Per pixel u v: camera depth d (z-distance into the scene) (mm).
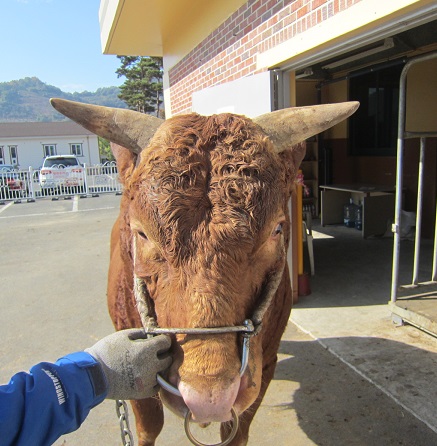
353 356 3979
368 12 3191
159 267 1599
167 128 1729
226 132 1687
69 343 4570
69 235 10305
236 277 1503
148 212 1550
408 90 7801
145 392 1485
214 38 6223
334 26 3562
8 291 6293
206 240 1479
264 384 2396
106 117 1969
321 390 3521
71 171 19156
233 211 1505
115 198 17625
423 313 4234
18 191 17672
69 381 1334
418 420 3102
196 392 1372
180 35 7863
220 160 1599
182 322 1485
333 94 9789
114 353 1457
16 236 10391
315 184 10000
